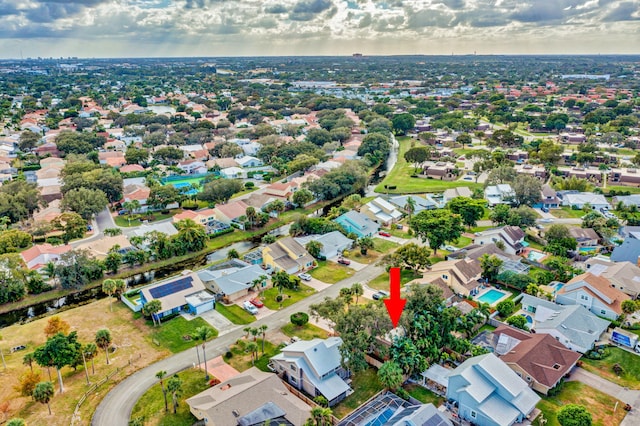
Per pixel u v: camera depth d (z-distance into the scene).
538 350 74.88
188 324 91.69
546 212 156.00
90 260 112.56
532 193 156.25
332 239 128.50
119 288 103.56
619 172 186.62
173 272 121.25
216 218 152.75
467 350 77.56
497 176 175.75
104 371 77.38
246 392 65.44
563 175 194.50
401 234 140.50
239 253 130.50
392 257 114.44
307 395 70.88
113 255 116.44
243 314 95.19
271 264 114.19
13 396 71.31
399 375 68.94
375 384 73.31
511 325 87.25
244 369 77.38
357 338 71.69
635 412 65.88
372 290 104.69
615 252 115.56
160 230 136.88
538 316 89.62
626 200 157.62
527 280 102.31
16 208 145.25
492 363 68.06
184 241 129.12
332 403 68.56
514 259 113.50
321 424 61.81
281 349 78.56
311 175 185.38
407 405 66.62
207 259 128.75
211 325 91.38
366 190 190.62
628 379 73.19
